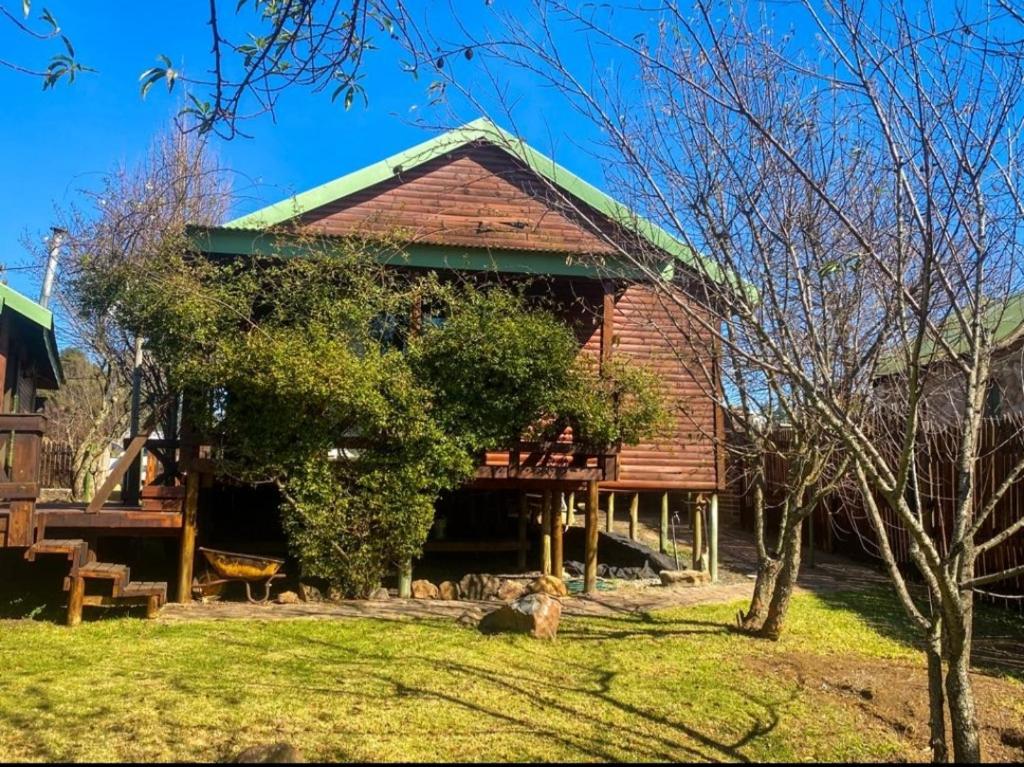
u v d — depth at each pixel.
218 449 8.75
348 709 5.16
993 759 4.86
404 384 8.76
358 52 3.62
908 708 5.66
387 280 9.77
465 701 5.41
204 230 9.23
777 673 6.40
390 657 6.46
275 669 6.05
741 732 5.10
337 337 8.82
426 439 8.85
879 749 4.91
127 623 7.54
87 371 23.89
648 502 19.12
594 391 9.60
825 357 4.35
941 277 3.66
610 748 4.71
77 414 23.11
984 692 6.15
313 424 8.67
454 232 10.66
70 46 3.28
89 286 10.18
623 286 10.10
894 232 4.36
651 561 11.61
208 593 8.97
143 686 5.54
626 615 8.40
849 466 6.69
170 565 11.07
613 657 6.68
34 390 16.31
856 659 6.96
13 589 9.02
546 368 9.13
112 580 8.17
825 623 8.36
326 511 8.73
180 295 8.60
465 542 11.13
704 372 6.52
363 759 4.38
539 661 6.49
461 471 8.99
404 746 4.59
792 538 7.46
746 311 4.14
